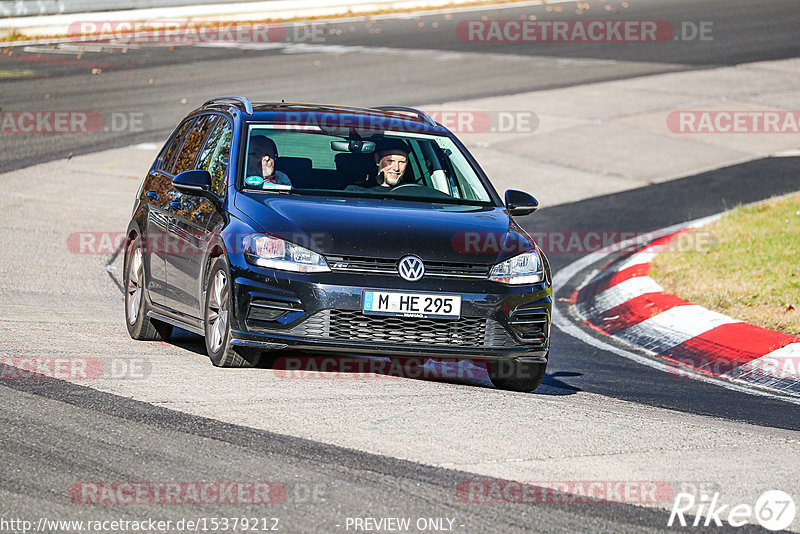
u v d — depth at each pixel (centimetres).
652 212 5769
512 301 2684
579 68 9862
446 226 2741
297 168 2928
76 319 3397
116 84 8594
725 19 12862
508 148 7056
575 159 6881
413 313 2606
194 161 3167
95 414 2202
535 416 2392
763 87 9231
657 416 2558
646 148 7206
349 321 2592
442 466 1988
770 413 2773
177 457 1966
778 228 4997
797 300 3822
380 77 9138
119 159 6444
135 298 3222
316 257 2602
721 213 5709
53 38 10938
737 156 7112
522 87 8912
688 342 3562
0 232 4781
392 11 13525
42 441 2023
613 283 4381
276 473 1903
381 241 2639
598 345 3622
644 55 10675
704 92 8962
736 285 4078
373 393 2514
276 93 8269
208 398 2367
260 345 2581
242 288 2592
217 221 2780
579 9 13575
